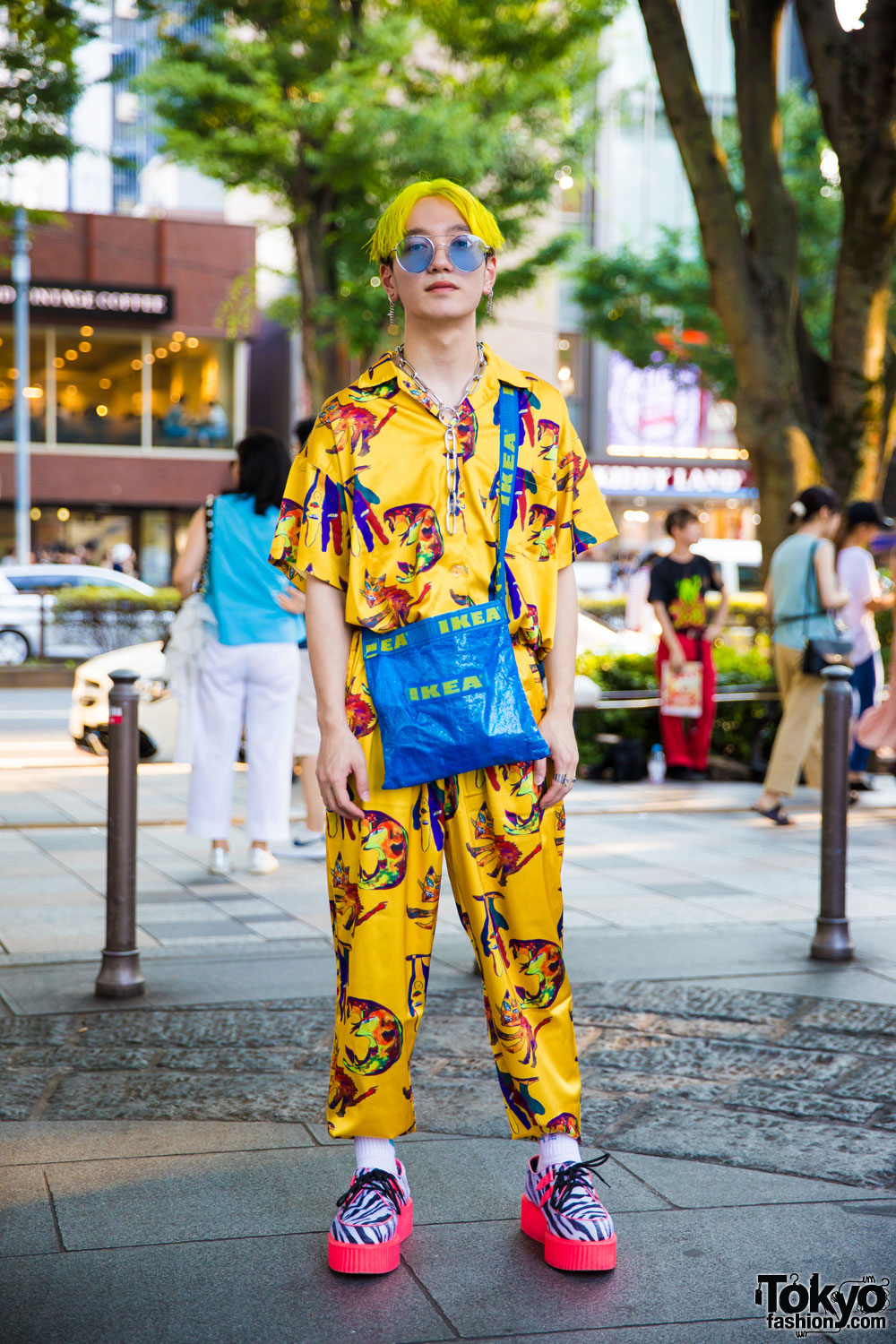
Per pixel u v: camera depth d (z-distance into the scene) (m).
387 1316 2.25
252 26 15.85
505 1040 2.46
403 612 2.38
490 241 2.41
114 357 30.47
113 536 31.36
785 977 4.34
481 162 16.44
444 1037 3.72
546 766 2.46
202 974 4.31
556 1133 2.48
